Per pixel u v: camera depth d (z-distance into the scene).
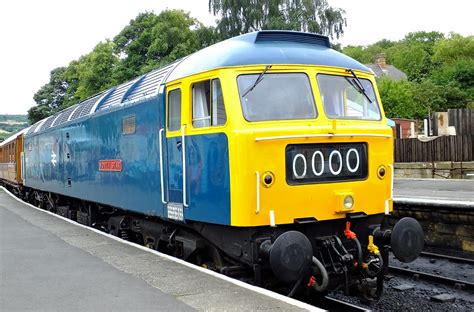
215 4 33.69
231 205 6.71
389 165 7.73
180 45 33.97
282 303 5.73
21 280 7.05
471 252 11.50
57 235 11.20
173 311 5.55
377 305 8.41
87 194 13.13
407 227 7.17
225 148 6.81
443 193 16.25
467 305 8.39
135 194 9.80
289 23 31.45
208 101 7.25
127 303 5.88
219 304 5.74
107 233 12.28
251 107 6.86
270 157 6.67
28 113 58.19
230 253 7.20
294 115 7.07
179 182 7.95
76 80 50.44
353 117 7.59
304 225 7.10
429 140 26.88
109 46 39.81
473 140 24.70
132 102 9.73
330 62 7.58
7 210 17.58
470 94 60.78
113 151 10.96
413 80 81.88
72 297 6.17
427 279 9.94
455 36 76.31
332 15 32.66
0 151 35.09
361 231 7.60
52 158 17.36
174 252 9.44
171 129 8.23
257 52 7.16
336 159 7.19
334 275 7.17
